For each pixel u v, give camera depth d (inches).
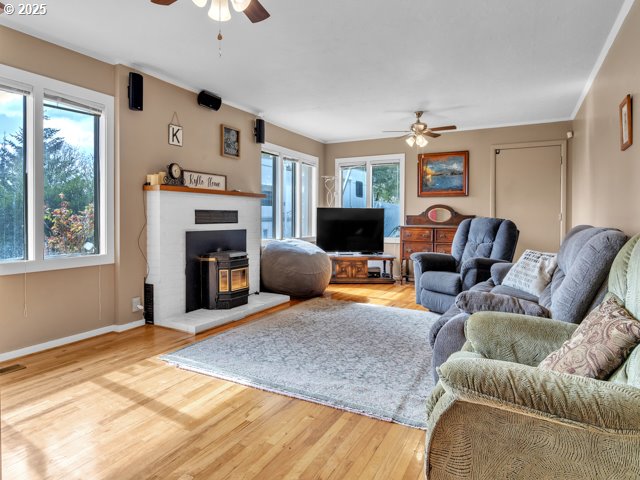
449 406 43.5
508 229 162.7
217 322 147.0
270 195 237.5
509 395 38.1
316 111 206.2
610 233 70.6
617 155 114.8
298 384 96.3
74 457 67.3
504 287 125.2
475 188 239.8
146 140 148.8
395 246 268.2
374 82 160.1
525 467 41.5
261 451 69.7
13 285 113.2
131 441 72.3
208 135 178.1
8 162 112.7
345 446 71.4
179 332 138.7
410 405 85.9
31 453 68.3
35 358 113.2
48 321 121.4
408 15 106.9
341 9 103.7
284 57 135.9
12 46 111.0
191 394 91.4
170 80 156.9
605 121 130.8
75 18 108.6
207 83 162.9
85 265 130.7
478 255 167.3
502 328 64.9
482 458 42.9
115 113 138.4
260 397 90.1
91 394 90.9
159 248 146.3
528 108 197.5
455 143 245.1
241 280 169.6
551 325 64.2
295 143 255.8
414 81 159.3
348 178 285.1
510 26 113.3
